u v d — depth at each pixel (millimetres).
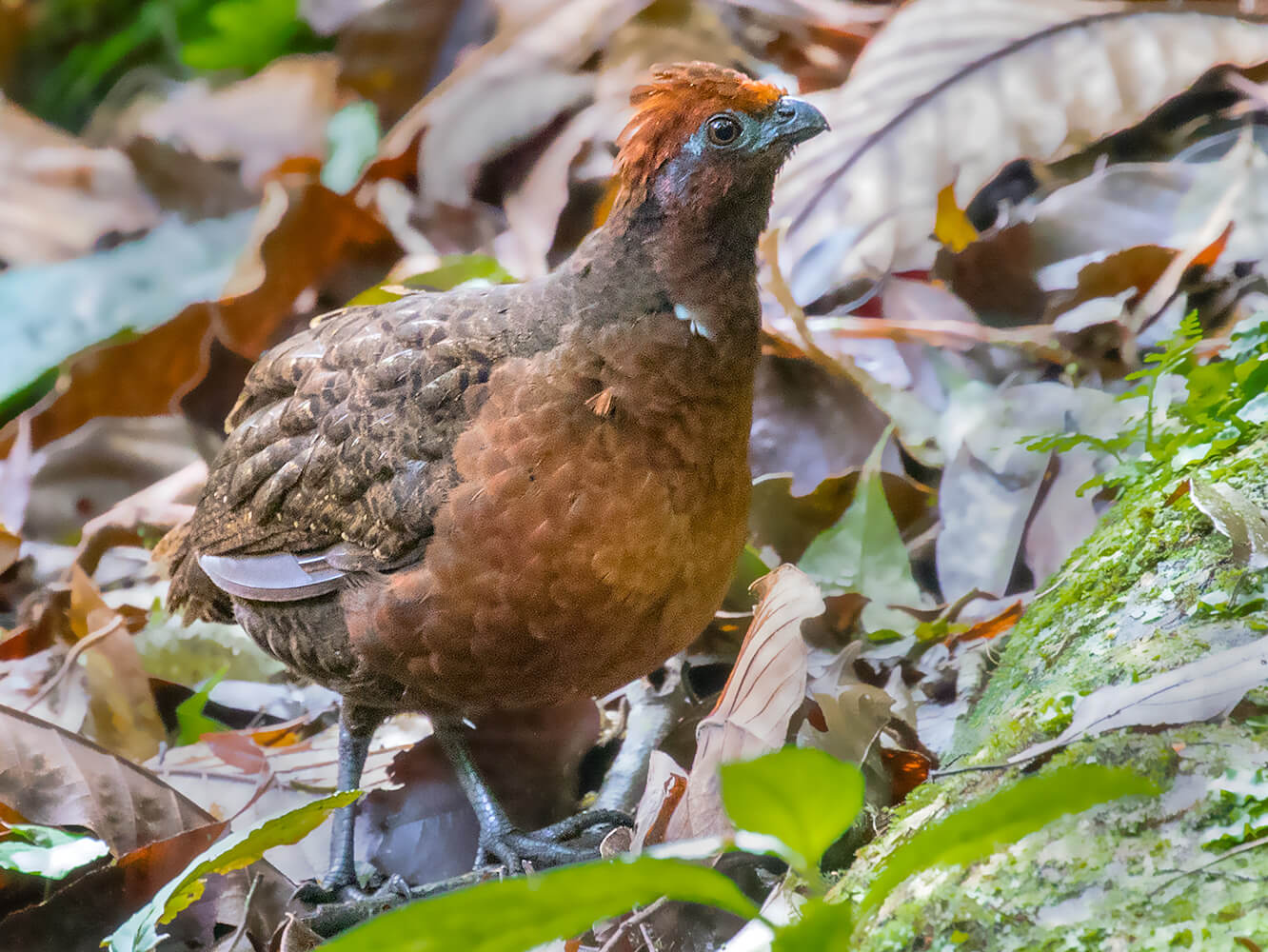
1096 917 3430
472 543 5551
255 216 11000
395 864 6367
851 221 8969
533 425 5508
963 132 8945
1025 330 8461
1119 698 4055
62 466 9758
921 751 5902
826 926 3029
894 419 7938
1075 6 9070
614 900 3104
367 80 12703
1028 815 3074
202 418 10133
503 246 10430
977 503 7473
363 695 6230
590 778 6836
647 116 5746
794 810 3092
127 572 9273
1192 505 4934
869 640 6977
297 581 6109
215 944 5684
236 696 7875
